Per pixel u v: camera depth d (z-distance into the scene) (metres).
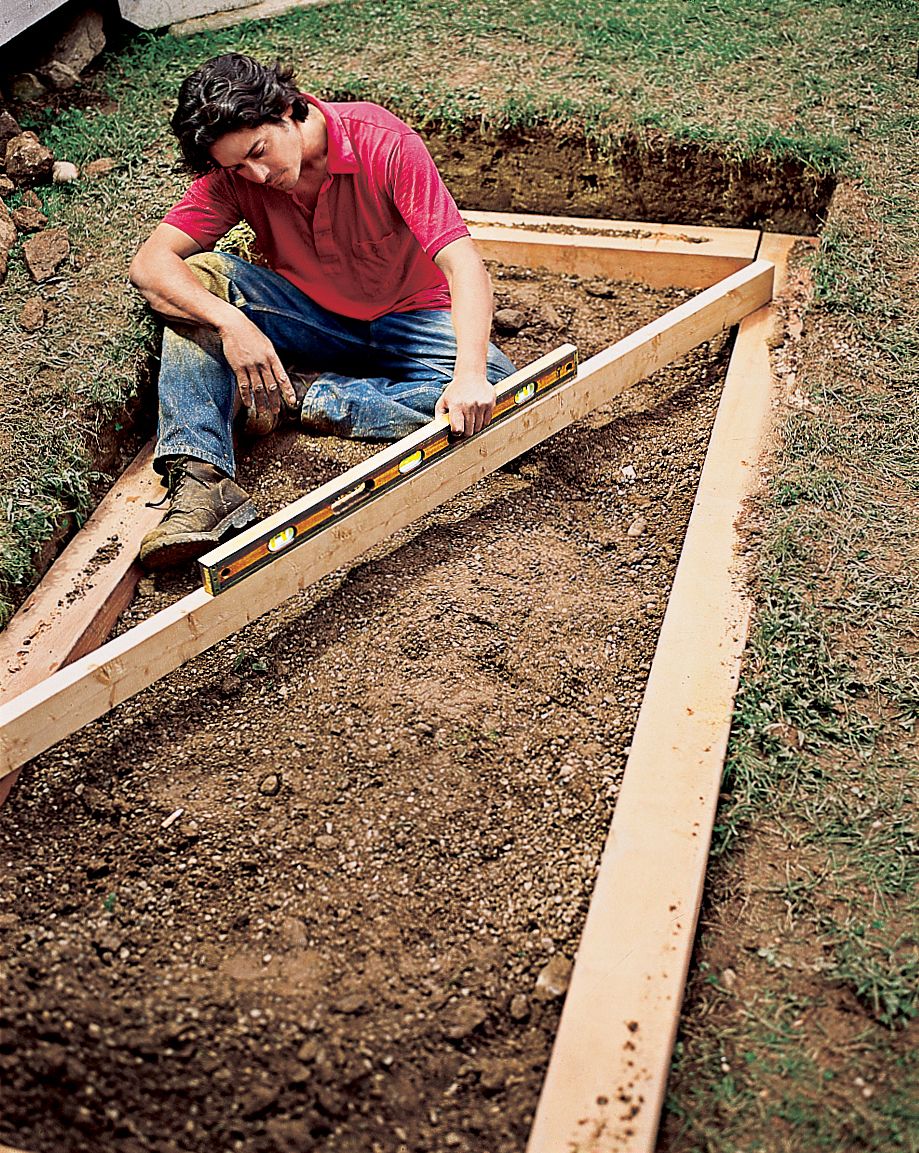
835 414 2.98
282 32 4.67
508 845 2.17
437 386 3.11
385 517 2.64
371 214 2.93
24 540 2.65
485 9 4.75
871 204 3.66
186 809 2.26
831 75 4.23
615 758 2.33
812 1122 1.67
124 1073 1.76
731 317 3.39
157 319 3.24
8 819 2.26
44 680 2.33
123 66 4.48
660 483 3.05
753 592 2.50
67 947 1.99
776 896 1.97
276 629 2.64
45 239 3.47
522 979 1.96
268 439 3.21
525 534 2.89
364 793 2.27
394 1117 1.75
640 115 3.96
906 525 2.65
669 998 1.79
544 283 3.91
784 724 2.22
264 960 1.98
